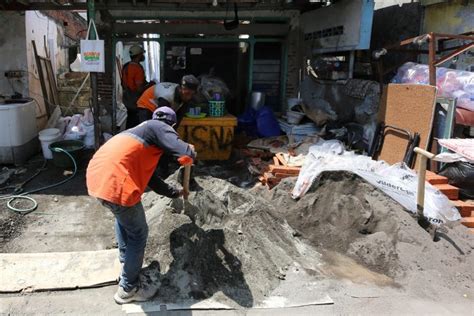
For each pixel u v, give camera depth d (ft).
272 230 13.16
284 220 14.12
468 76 16.30
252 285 11.06
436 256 12.43
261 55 26.89
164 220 12.51
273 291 10.98
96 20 24.64
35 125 23.11
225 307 10.29
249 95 26.58
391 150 17.76
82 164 20.92
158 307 10.26
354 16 19.62
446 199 14.33
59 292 10.78
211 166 21.18
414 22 22.27
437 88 16.10
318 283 11.33
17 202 16.21
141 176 9.77
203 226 12.71
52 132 21.88
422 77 17.71
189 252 11.50
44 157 21.74
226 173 20.16
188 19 25.66
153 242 12.00
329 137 20.88
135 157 9.57
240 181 18.97
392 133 17.78
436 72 17.43
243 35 26.45
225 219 13.05
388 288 11.31
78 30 42.06
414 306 10.57
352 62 21.17
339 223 13.97
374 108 19.20
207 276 11.18
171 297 10.59
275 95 27.50
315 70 24.18
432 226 13.39
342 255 12.94
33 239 13.61
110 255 12.32
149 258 11.64
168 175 18.20
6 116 20.12
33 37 25.86
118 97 34.47
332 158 16.44
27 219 14.97
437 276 11.80
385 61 24.14
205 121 21.50
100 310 10.15
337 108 22.36
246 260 11.65
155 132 9.78
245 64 27.04
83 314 10.01
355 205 14.12
